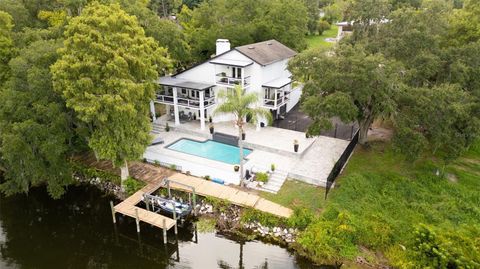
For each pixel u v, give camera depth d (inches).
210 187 1062.4
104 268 879.1
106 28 952.9
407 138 986.7
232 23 2073.1
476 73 1107.3
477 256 746.2
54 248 943.0
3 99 1036.5
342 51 1082.7
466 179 1120.8
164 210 1026.7
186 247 938.7
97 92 949.8
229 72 1445.6
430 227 828.0
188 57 1747.0
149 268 879.7
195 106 1425.9
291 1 2156.7
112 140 1014.4
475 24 1320.1
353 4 1707.7
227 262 881.5
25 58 1083.3
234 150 1298.0
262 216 943.7
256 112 1053.2
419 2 2258.9
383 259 818.8
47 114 1013.2
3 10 1503.4
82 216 1072.2
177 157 1213.1
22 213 1091.9
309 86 1092.5
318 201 988.6
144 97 1063.0
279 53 1529.3
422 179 1093.1
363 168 1142.3
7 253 916.6
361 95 1001.5
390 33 1315.2
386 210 955.3
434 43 1168.8
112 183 1175.0
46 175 1074.7
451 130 1016.9
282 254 886.4
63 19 1550.2
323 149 1268.5
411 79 1119.0
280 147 1259.2
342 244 844.0
